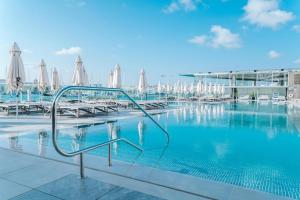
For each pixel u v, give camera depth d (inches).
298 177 130.4
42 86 499.8
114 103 541.6
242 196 83.3
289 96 1080.2
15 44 363.3
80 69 503.8
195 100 1025.5
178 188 89.3
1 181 96.0
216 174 134.1
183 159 162.4
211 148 195.3
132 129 280.7
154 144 207.6
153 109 569.6
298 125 330.6
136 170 109.2
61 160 123.5
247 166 148.7
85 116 387.5
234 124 335.6
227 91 1325.0
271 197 82.7
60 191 86.8
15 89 367.6
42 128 255.1
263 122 362.3
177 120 372.2
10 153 137.7
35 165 115.8
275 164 153.6
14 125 276.2
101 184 93.0
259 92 1226.6
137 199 80.5
